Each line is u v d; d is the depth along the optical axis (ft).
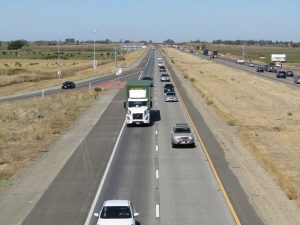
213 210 84.94
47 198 92.58
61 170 114.93
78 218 81.05
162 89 324.19
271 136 165.37
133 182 104.32
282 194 95.25
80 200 91.30
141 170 115.14
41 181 105.09
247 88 338.13
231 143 149.48
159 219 80.38
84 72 501.97
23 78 416.67
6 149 139.95
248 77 428.97
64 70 514.68
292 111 233.14
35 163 122.31
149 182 104.27
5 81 386.93
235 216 81.66
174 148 141.69
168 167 118.11
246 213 83.41
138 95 184.55
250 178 107.55
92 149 139.74
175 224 77.92
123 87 330.95
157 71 484.33
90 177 108.58
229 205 87.81
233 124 186.39
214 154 133.08
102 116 205.05
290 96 294.46
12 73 463.83
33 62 650.43
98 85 350.02
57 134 164.04
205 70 508.12
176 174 111.14
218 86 348.38
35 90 329.93
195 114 212.64
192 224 77.87
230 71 500.33
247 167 118.11
